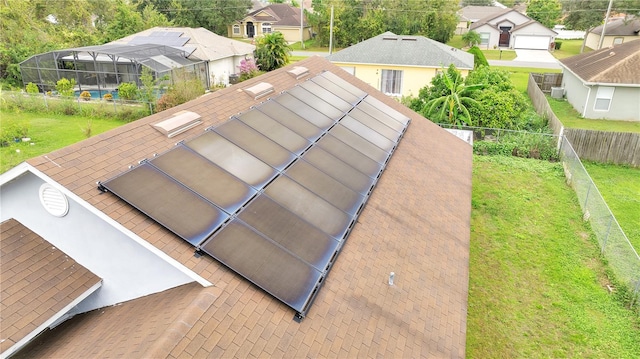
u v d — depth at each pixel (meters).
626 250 12.54
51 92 29.98
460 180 12.55
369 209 8.93
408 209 9.72
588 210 16.17
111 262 6.85
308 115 11.31
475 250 14.27
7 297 6.27
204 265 5.93
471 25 65.75
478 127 23.98
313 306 6.22
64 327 7.03
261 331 5.52
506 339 10.62
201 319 5.25
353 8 57.75
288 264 6.51
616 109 27.95
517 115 24.78
